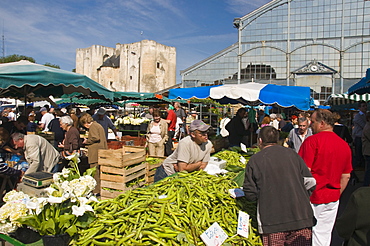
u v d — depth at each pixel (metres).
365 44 19.62
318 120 3.26
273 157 2.40
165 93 18.95
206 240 2.10
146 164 4.96
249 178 2.43
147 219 2.23
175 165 3.93
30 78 4.60
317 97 20.72
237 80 22.22
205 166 3.88
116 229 2.12
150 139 7.50
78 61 61.94
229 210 2.62
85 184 2.10
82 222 2.06
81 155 6.43
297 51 21.06
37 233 2.13
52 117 9.53
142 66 49.12
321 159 3.12
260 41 21.75
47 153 4.48
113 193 4.29
